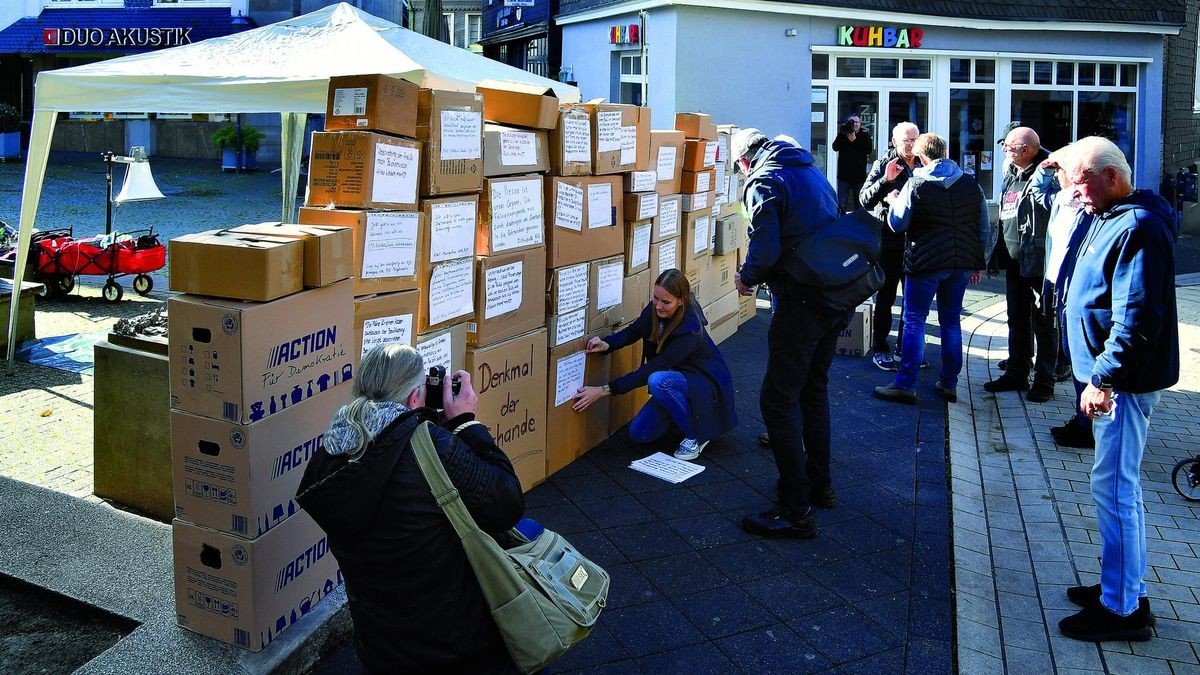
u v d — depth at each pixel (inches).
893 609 150.9
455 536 95.8
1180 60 648.4
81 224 554.6
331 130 144.5
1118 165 137.0
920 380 278.4
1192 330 347.3
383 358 98.0
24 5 967.0
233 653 125.9
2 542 156.9
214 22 956.6
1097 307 139.8
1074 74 598.2
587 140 198.8
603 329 215.2
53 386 257.8
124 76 249.0
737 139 177.5
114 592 142.4
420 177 152.3
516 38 703.1
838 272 163.9
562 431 203.2
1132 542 141.2
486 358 173.2
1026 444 229.3
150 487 177.0
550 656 99.0
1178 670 136.3
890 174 279.4
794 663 135.7
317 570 136.3
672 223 253.4
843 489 197.9
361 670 132.3
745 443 223.0
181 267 120.0
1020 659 139.1
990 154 581.6
